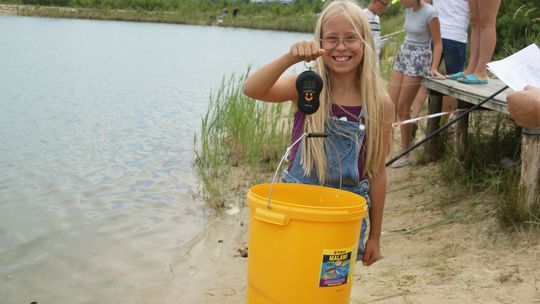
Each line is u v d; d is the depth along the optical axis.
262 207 2.26
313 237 2.20
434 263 3.59
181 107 10.71
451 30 5.86
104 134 8.33
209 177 6.28
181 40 27.17
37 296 3.78
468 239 3.82
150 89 12.74
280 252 2.25
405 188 5.08
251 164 6.74
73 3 44.62
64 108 10.22
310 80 2.41
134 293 3.84
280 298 2.28
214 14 45.59
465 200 4.43
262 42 27.70
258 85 2.50
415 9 5.45
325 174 2.67
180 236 4.79
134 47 22.58
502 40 7.71
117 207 5.42
